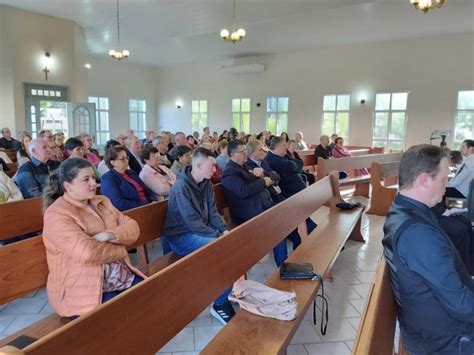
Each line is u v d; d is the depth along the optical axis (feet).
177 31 30.07
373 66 32.91
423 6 16.20
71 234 5.21
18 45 26.12
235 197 9.43
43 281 5.63
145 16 26.48
